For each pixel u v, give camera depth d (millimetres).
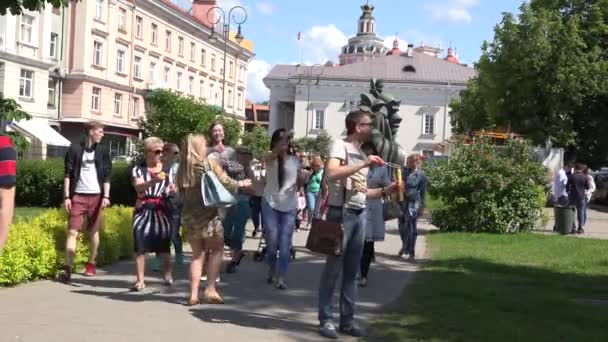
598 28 39250
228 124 30812
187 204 7645
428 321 6980
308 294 8609
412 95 77188
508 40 39750
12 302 7266
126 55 55594
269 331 6520
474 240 16141
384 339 6309
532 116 39875
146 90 58688
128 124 56312
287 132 9031
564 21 39688
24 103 43875
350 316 6500
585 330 6758
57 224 9867
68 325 6324
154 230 8508
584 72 38031
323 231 6273
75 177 8945
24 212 20297
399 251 13680
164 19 61594
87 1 49750
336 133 77250
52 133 45469
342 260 6477
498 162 17984
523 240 16141
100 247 10102
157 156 8656
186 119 29062
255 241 14758
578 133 42719
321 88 77625
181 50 65562
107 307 7254
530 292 8891
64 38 49625
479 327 6691
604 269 11539
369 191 6688
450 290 8898
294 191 9172
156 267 10047
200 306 7594
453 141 19719
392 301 8273
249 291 8688
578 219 20094
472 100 55375
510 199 18000
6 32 41688
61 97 49750
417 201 12641
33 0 9438
